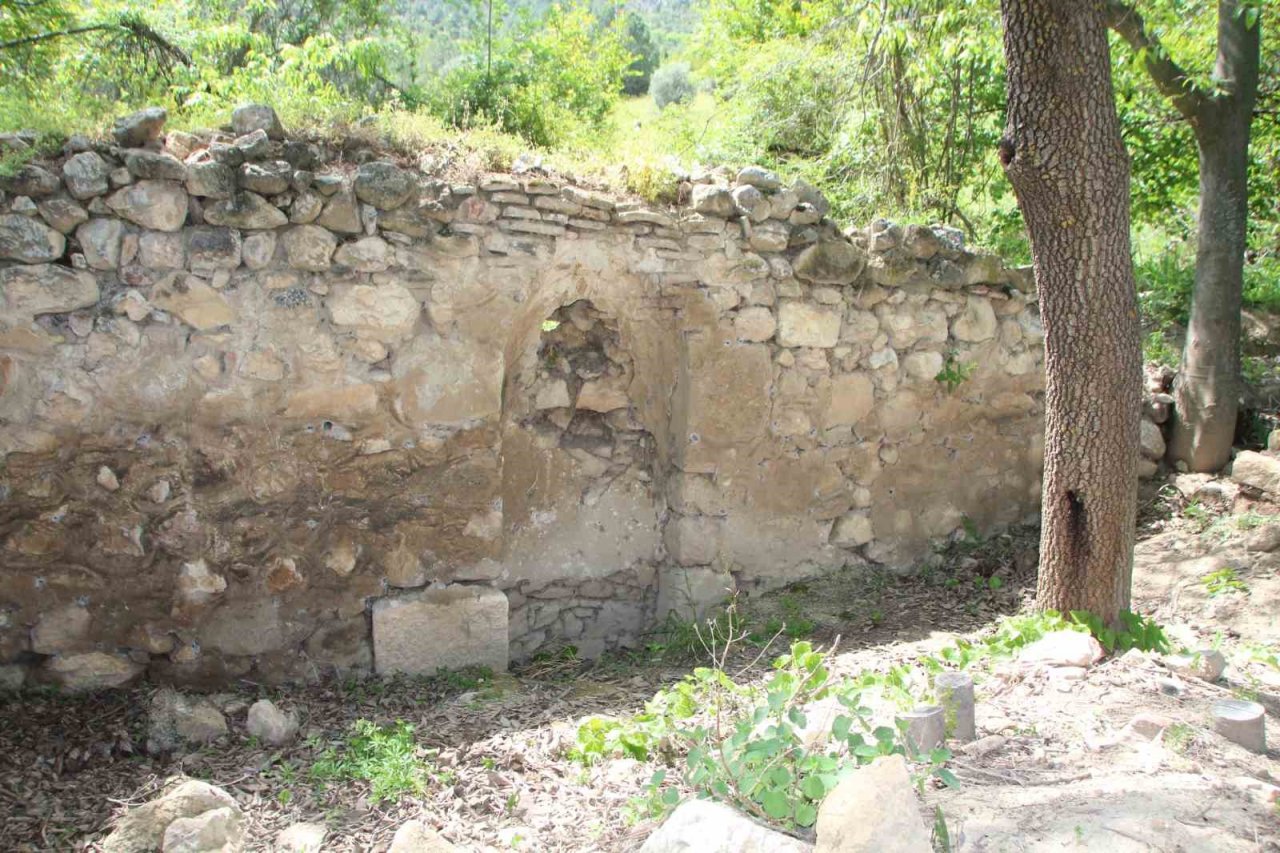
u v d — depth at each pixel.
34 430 4.46
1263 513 6.46
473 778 3.81
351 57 9.29
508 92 9.73
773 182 5.77
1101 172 4.50
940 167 8.98
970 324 6.57
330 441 4.99
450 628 5.31
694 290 5.67
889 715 3.68
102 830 3.52
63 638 4.62
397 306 5.00
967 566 6.56
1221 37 6.85
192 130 4.86
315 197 4.77
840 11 10.02
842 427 6.29
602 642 6.16
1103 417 4.74
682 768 3.59
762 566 6.21
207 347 4.70
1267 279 8.52
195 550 4.78
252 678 4.97
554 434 5.89
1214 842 2.82
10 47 6.84
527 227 5.17
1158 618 5.67
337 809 3.64
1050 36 4.37
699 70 15.94
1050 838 2.83
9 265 4.36
